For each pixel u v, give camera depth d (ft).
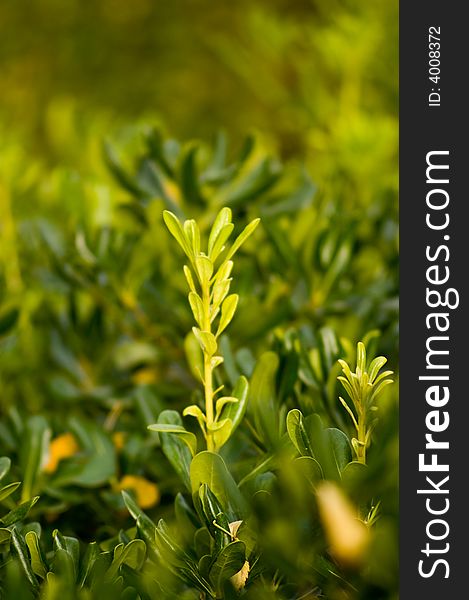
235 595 2.53
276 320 3.23
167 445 2.67
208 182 3.51
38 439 2.95
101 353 3.50
